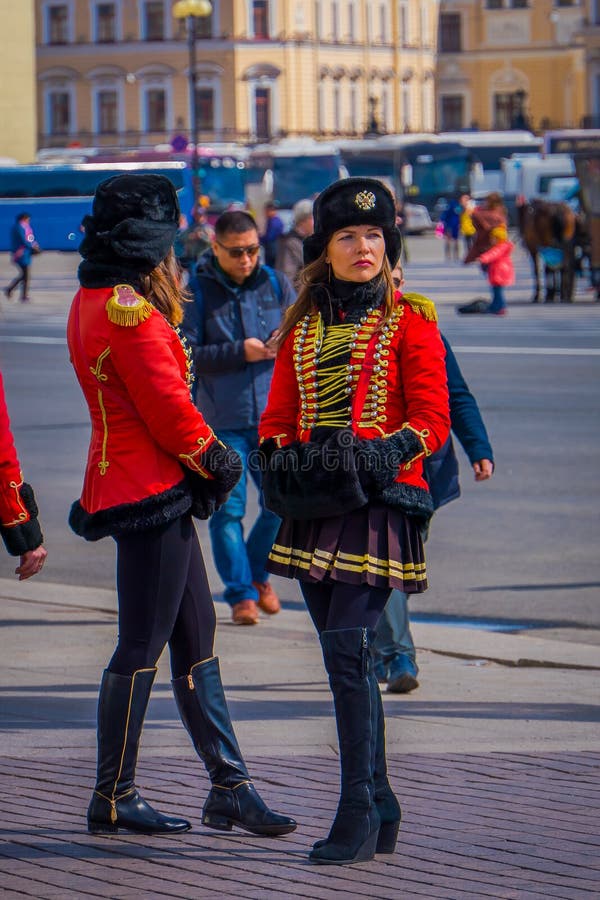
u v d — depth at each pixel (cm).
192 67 10325
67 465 3494
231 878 1139
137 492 1227
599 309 7494
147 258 1233
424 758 1486
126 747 1247
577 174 7931
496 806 1322
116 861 1178
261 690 1805
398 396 1210
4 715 1662
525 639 2089
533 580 2425
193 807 1319
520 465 3438
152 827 1249
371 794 1180
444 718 1667
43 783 1388
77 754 1490
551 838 1230
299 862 1178
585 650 2020
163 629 1249
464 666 1959
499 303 7269
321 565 1177
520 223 7981
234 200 15750
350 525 1185
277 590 2467
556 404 4372
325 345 1216
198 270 2116
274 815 1250
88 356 1229
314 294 1227
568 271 7900
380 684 1836
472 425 1723
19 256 8819
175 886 1120
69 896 1097
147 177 1243
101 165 12475
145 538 1237
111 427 1235
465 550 2642
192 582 1269
